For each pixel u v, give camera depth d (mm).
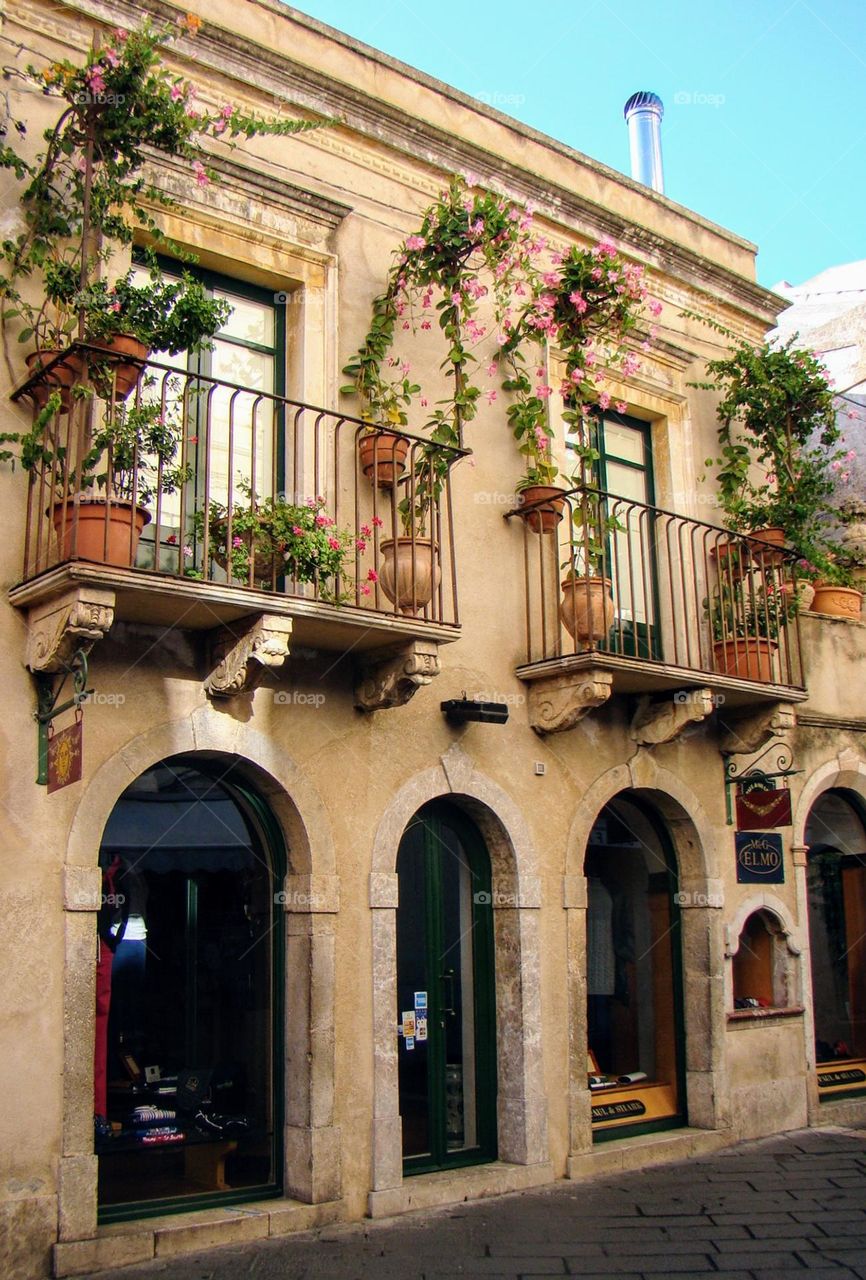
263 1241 6809
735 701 9781
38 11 7340
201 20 7938
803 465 10805
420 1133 8047
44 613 6422
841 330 15297
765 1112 9812
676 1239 6945
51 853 6484
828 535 13445
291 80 8453
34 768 6504
